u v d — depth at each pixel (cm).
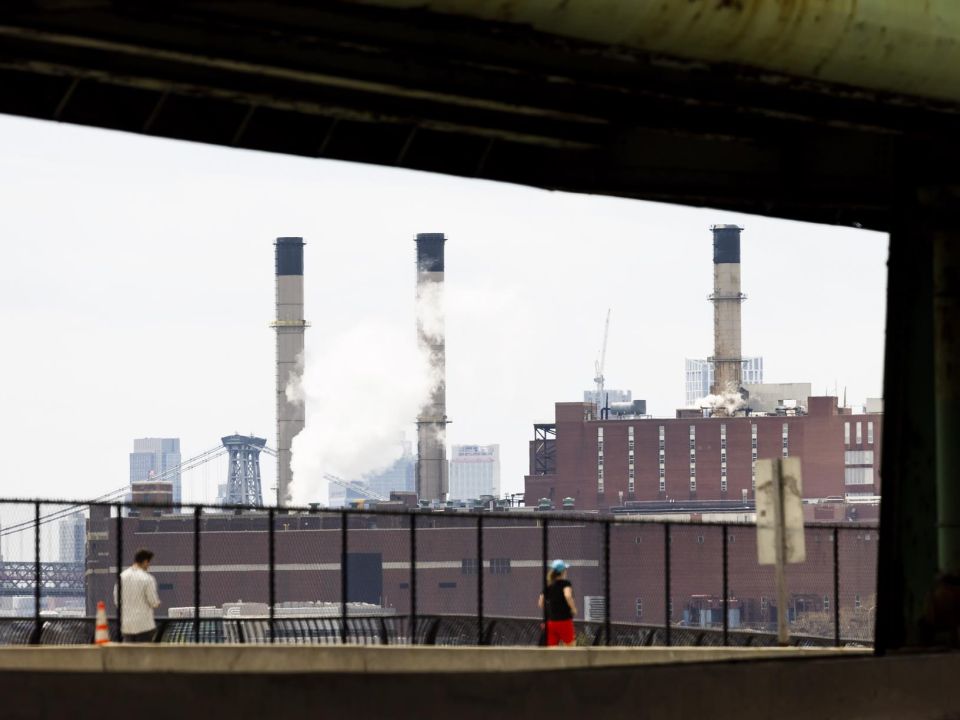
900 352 5031
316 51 4000
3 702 2848
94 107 4291
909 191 5047
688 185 5191
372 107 4491
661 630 8250
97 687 2947
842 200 5188
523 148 5106
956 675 4594
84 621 7419
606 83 4159
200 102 4453
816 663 4184
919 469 5009
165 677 3016
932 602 4966
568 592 6950
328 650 6231
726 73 4100
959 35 4362
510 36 3712
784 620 6069
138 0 3438
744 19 3909
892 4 4175
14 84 4175
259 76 4241
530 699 3519
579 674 3619
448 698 3375
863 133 5162
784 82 4222
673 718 3800
